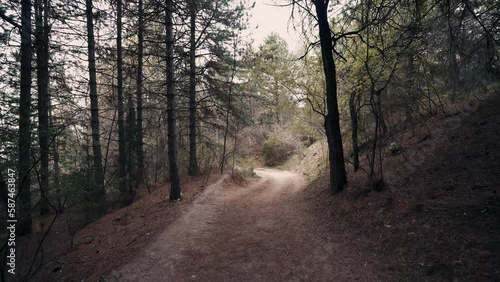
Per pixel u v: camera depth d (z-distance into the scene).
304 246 5.29
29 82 7.84
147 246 5.65
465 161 6.18
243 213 8.47
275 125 30.88
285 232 6.25
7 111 7.03
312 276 4.11
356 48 8.16
